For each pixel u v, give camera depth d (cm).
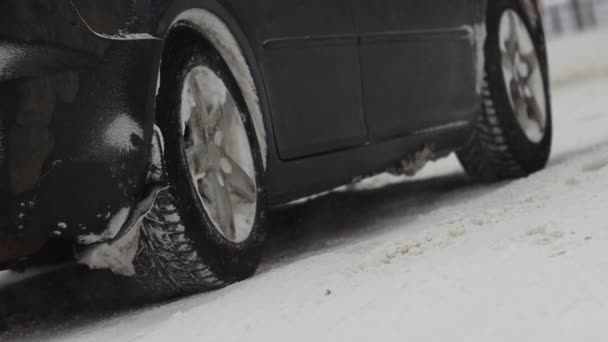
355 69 633
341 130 618
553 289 369
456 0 749
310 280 478
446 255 464
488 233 502
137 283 515
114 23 467
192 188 497
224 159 531
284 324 404
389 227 653
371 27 652
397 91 673
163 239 488
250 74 554
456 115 742
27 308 587
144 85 468
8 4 440
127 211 464
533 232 474
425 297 393
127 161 460
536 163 815
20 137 440
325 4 615
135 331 457
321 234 690
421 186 876
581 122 1310
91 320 521
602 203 510
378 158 665
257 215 547
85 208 454
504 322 344
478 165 809
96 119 454
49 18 448
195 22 529
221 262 507
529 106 826
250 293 475
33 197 443
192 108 513
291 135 581
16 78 439
